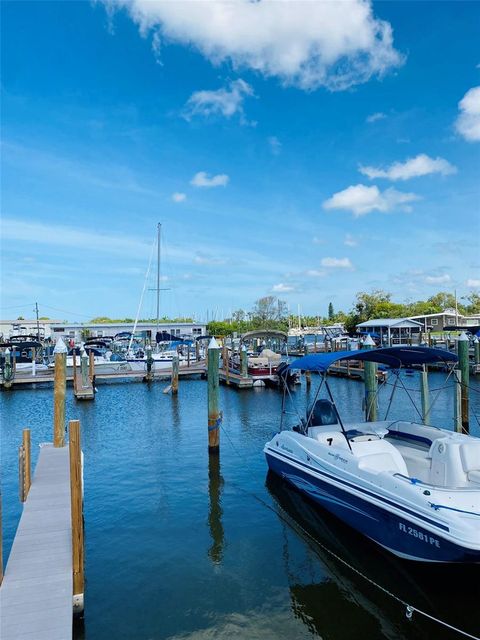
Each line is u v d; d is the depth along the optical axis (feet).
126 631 19.08
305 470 30.63
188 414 64.75
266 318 265.95
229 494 34.17
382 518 23.63
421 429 31.14
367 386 47.91
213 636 18.75
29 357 128.88
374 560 24.44
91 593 21.76
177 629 19.19
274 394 81.82
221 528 28.66
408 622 19.52
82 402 75.36
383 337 154.51
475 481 23.50
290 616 19.99
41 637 15.19
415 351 30.86
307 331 298.15
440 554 20.20
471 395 76.18
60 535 22.13
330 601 21.02
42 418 64.75
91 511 31.24
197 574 23.39
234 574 23.38
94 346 159.22
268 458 36.91
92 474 38.75
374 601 20.98
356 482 25.64
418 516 21.30
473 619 19.65
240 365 98.07
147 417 62.80
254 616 20.01
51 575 18.84
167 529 28.53
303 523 29.27
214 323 291.58
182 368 107.96
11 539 27.20
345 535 27.27
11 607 16.74
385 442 28.53
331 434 31.09
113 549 26.02
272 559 24.85
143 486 35.91
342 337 172.55
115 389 89.51
